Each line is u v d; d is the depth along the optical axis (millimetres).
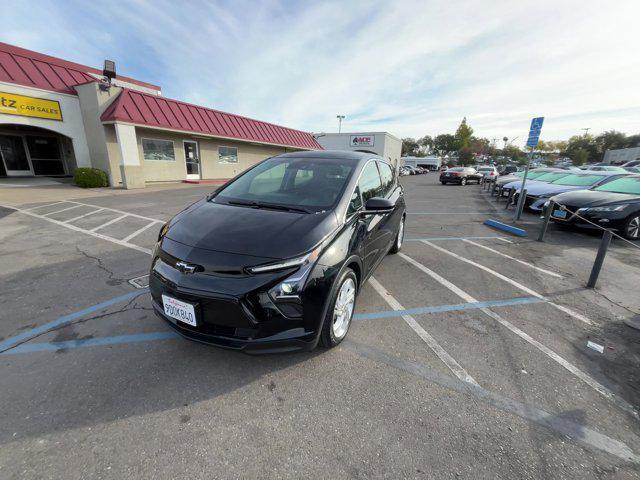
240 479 1653
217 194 3316
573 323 3377
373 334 3027
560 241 6809
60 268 4320
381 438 1921
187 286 2168
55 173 15992
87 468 1678
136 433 1895
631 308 3762
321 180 3252
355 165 3475
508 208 11680
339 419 2049
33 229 6305
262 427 1971
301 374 2441
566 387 2424
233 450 1813
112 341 2748
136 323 3025
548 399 2293
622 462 1831
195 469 1695
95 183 12906
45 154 15539
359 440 1904
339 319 2719
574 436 1995
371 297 3830
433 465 1761
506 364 2662
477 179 25328
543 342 3006
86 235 5941
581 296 4047
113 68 13094
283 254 2227
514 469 1758
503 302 3809
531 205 9859
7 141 14414
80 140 13625
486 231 7648
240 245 2277
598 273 4277
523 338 3059
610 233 4129
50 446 1791
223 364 2508
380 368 2547
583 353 2861
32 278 3982
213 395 2203
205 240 2355
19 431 1872
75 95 13305
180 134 16359
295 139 24938
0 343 2689
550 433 2006
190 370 2432
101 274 4145
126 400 2129
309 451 1823
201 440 1868
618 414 2189
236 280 2137
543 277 4656
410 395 2273
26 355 2541
